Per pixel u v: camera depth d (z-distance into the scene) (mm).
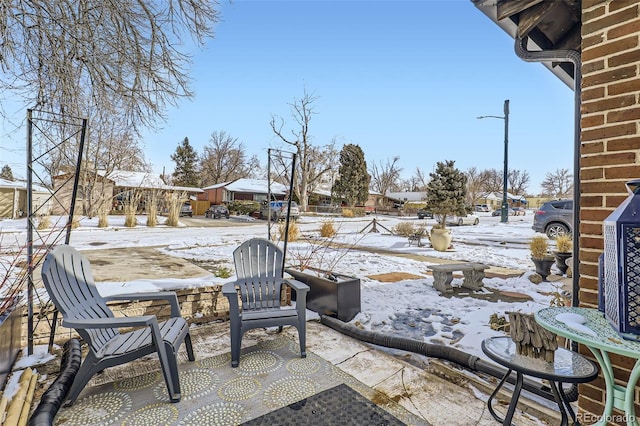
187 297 3592
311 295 4121
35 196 16484
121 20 4387
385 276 6004
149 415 2004
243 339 3189
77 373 2117
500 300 4633
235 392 2260
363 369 2600
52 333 2754
